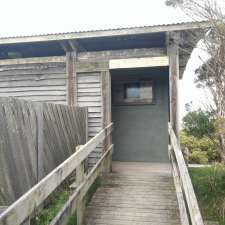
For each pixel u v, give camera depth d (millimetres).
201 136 5953
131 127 8375
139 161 8273
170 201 5035
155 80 8227
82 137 6320
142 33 6219
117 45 7523
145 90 8297
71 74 6918
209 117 5547
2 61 7230
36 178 4062
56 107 4949
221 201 4906
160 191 5453
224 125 4512
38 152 4160
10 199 3416
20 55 7988
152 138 8258
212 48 4641
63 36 6535
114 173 6641
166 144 8164
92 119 6816
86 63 6883
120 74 8047
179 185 4422
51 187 3010
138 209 4801
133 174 6551
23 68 7160
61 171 3320
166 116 8180
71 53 6949
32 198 2547
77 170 4074
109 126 6547
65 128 5316
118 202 5043
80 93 6895
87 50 7734
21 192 3652
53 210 4062
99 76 6836
